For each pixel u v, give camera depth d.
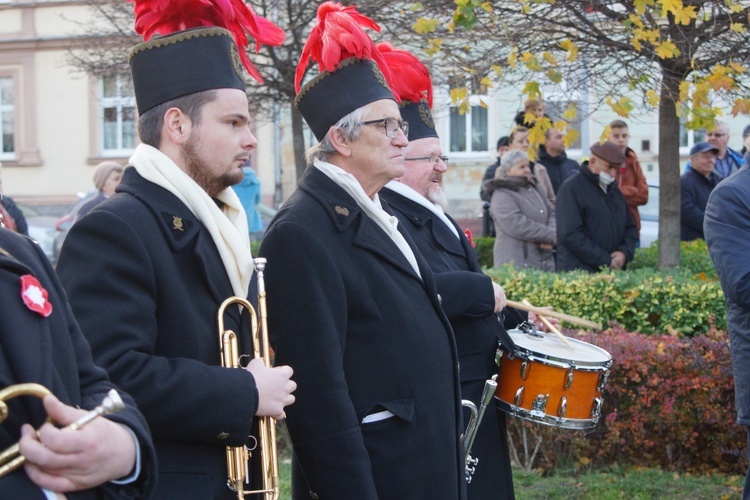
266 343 2.57
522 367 3.71
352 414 2.79
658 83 6.43
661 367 5.25
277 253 2.88
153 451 1.90
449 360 3.07
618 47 6.24
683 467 5.42
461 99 6.48
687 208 8.78
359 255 2.96
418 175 3.85
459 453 3.05
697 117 5.89
